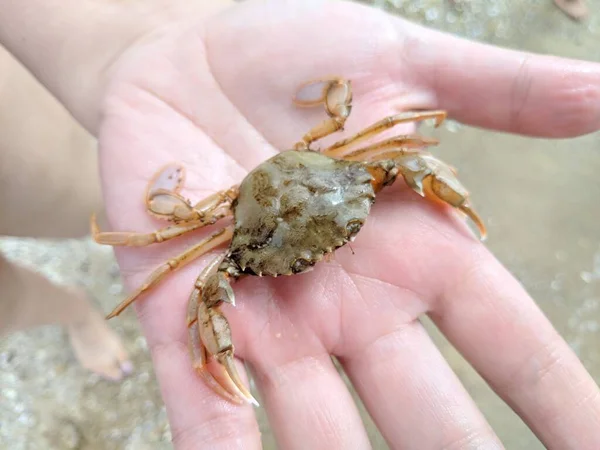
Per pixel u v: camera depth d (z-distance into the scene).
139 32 0.15
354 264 0.12
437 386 0.11
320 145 0.14
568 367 0.11
